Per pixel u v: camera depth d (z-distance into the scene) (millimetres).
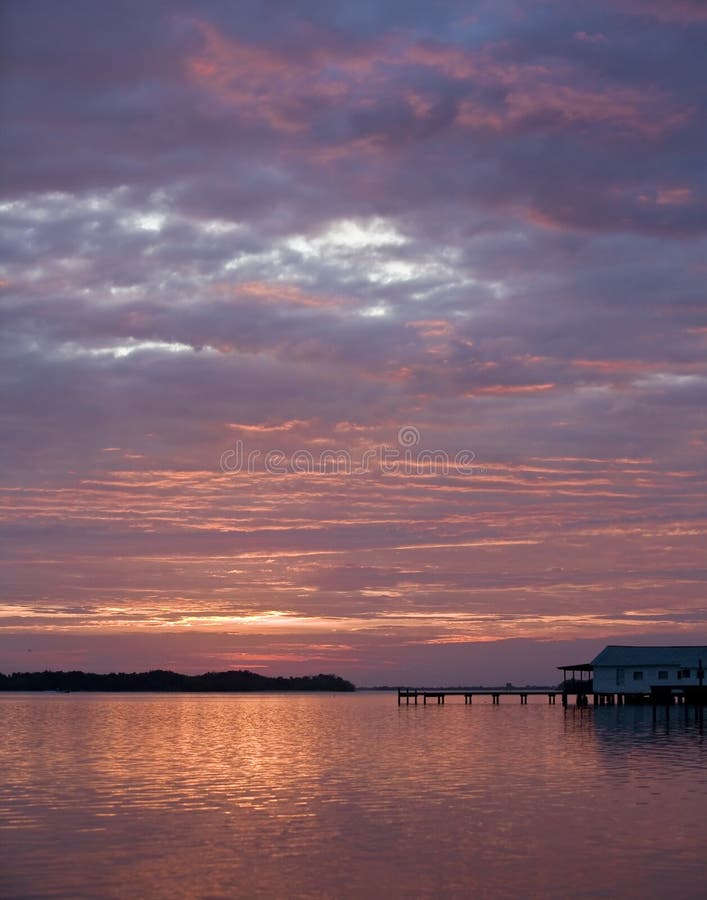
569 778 46812
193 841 31484
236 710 152375
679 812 36438
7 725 100062
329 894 25328
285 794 41875
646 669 122125
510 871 27547
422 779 47031
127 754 61938
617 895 25078
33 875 27156
